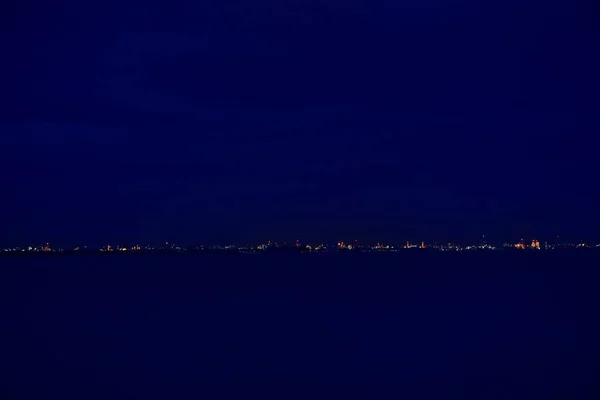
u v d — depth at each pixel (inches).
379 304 3063.5
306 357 1640.0
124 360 1601.9
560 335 1889.8
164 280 5792.3
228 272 7755.9
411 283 4699.8
